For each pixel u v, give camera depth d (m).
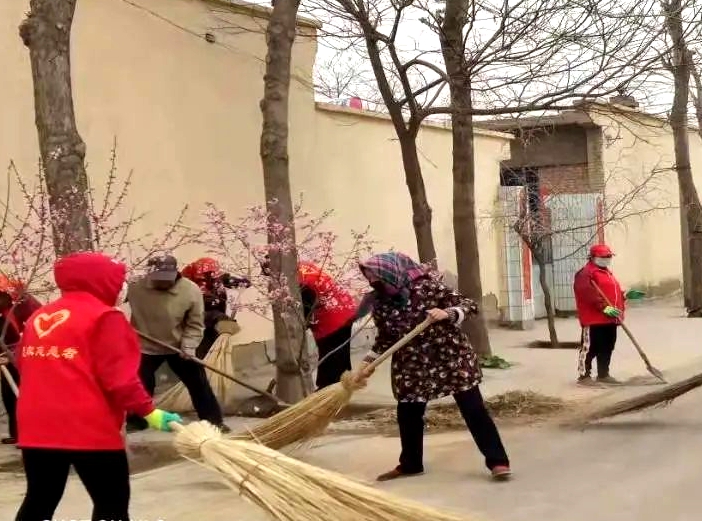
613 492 5.60
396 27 10.17
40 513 3.93
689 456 6.50
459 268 11.32
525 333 15.09
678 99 15.34
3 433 7.93
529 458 6.57
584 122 18.45
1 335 6.53
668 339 13.66
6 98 8.51
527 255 15.78
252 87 11.14
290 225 8.33
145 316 7.54
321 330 8.55
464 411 5.93
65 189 6.34
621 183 20.09
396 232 13.83
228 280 8.90
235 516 5.16
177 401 8.52
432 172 14.77
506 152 16.64
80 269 3.97
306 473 3.70
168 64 10.10
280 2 8.52
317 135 12.25
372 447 7.07
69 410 3.81
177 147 10.16
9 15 8.55
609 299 9.66
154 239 9.73
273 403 8.55
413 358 5.90
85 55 9.19
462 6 10.01
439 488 5.76
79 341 3.84
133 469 6.51
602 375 9.79
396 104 10.67
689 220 17.06
